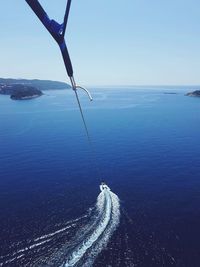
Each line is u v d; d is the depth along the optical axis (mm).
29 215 49750
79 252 39031
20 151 91375
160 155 86250
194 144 100062
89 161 81062
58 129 130625
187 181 65500
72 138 111438
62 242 41531
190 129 129875
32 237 42688
